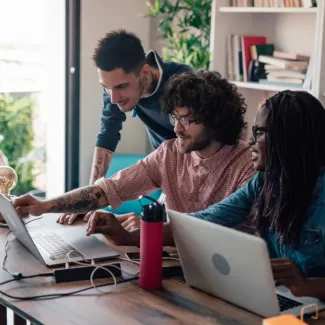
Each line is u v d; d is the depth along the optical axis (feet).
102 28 14.67
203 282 6.19
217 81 7.43
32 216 8.91
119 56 8.63
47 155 14.71
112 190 8.16
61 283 6.44
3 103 14.05
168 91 7.38
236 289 5.81
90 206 8.13
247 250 5.46
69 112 14.58
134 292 6.23
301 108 6.28
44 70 14.32
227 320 5.62
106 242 7.82
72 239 7.77
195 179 7.80
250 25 13.52
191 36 13.89
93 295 6.14
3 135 14.19
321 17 11.32
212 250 5.84
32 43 14.03
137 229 7.66
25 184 14.66
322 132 6.32
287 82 12.31
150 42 15.67
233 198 7.13
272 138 6.33
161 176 8.09
